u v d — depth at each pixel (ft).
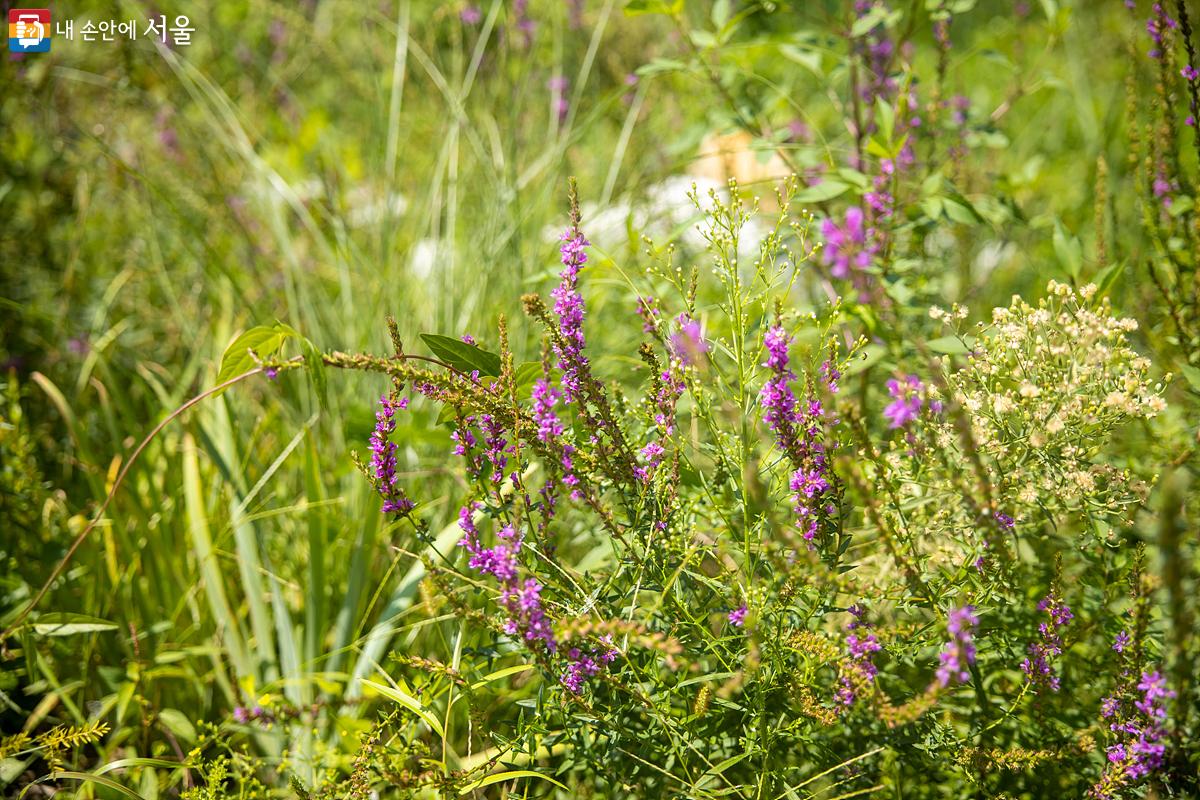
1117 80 11.70
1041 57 8.96
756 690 7.33
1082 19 14.02
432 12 10.84
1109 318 7.47
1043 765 7.51
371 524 8.23
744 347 7.53
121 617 8.30
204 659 8.42
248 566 8.30
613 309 9.30
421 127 10.73
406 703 7.41
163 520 8.42
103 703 8.07
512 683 8.16
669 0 8.65
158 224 9.63
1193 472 7.52
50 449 8.99
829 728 7.54
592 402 7.42
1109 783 7.25
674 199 9.86
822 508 7.34
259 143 11.00
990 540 7.16
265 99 11.73
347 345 8.93
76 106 10.75
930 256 8.96
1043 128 13.24
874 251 8.09
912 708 7.07
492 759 7.35
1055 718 7.54
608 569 7.84
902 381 7.27
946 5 8.69
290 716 7.69
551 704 7.36
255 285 9.54
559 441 7.43
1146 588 7.17
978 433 7.47
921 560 7.38
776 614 7.31
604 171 10.62
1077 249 7.97
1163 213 8.34
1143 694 7.32
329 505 8.56
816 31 8.96
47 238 9.70
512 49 10.41
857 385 8.38
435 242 8.98
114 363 9.28
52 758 7.50
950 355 7.93
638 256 9.07
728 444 7.50
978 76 14.97
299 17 10.23
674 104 10.76
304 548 8.64
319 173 9.87
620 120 10.94
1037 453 7.45
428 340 7.57
